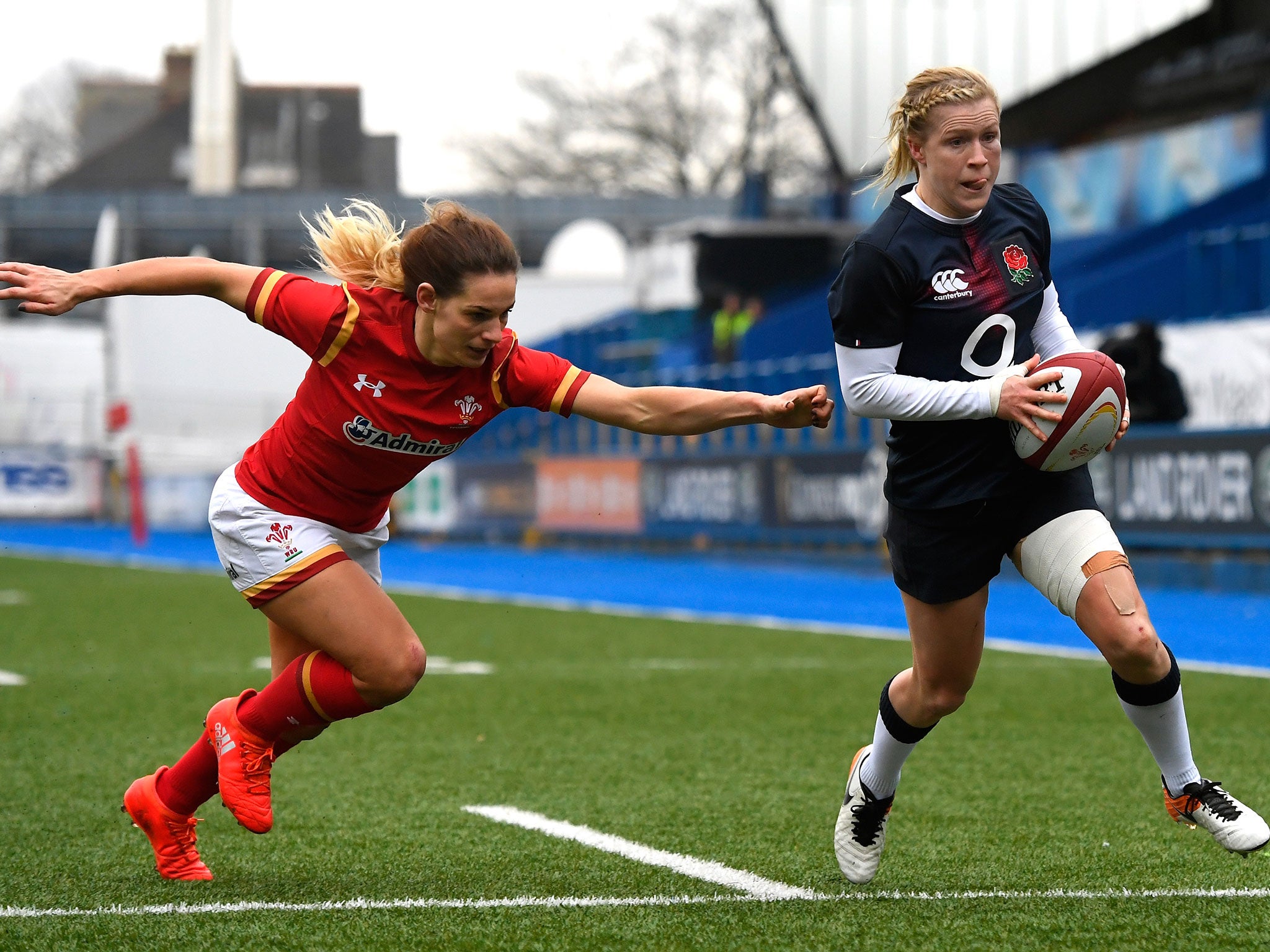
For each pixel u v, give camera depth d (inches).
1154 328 1995.6
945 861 629.3
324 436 539.5
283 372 4692.4
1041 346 574.6
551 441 3341.5
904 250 535.8
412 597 2202.3
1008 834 681.0
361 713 556.4
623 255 5123.0
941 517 545.6
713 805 759.7
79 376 4648.1
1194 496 1931.6
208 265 533.0
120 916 543.5
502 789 804.0
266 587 548.4
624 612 1932.8
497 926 525.7
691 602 2106.3
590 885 590.6
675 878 601.9
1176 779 550.9
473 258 501.0
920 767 856.3
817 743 958.4
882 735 577.3
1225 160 3179.1
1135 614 516.4
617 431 3068.4
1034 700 1118.4
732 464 2714.1
